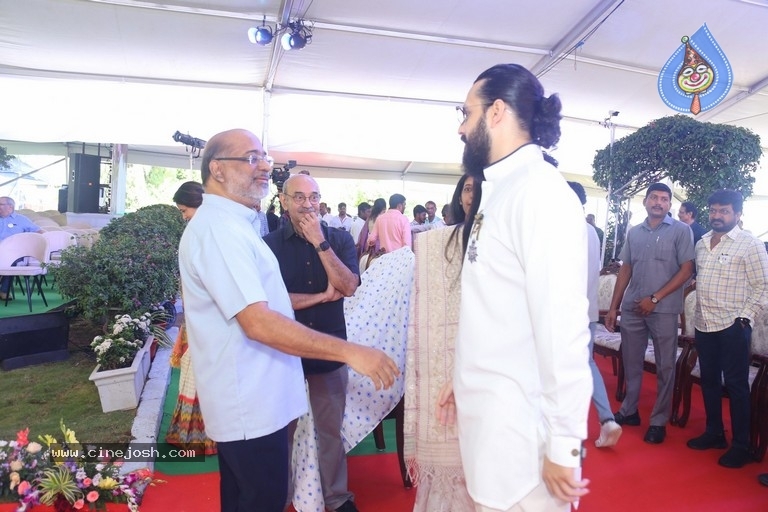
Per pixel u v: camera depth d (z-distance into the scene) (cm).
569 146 1195
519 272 137
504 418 137
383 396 287
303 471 258
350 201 2561
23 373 470
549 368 126
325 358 161
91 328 601
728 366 338
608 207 793
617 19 773
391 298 294
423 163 1503
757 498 293
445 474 175
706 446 359
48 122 970
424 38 839
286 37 765
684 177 683
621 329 405
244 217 176
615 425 352
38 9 725
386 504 283
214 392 168
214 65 908
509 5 755
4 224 772
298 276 265
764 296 325
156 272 493
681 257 370
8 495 254
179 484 297
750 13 741
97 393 420
